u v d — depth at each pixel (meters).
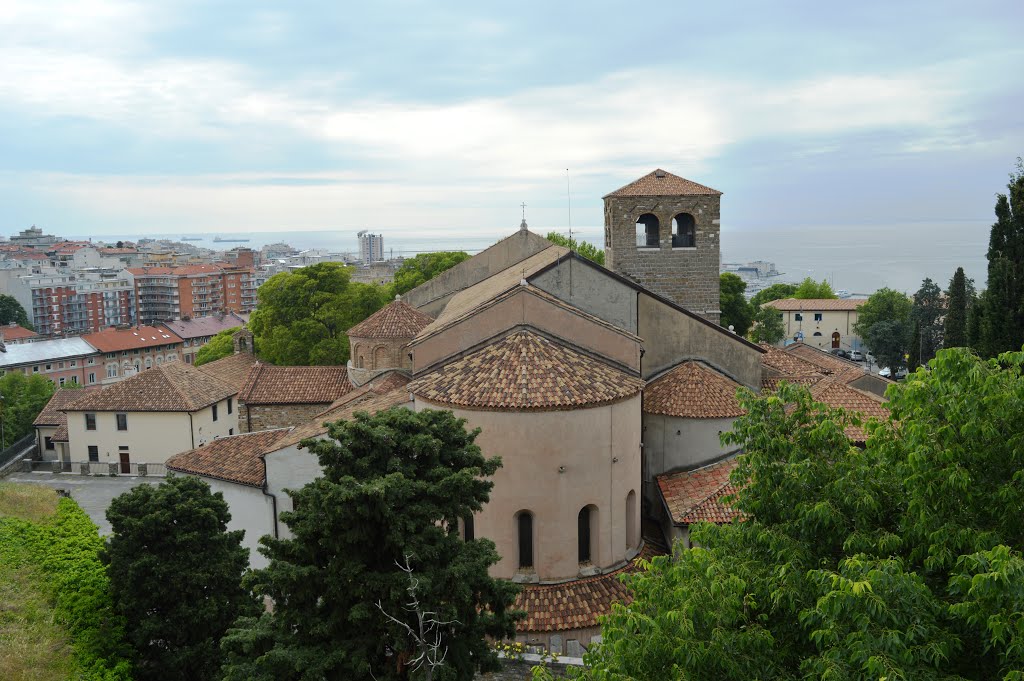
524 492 26.56
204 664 25.80
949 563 13.81
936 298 104.25
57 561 29.47
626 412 28.38
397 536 17.36
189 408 63.62
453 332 30.56
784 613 15.13
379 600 17.86
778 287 153.38
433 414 20.67
